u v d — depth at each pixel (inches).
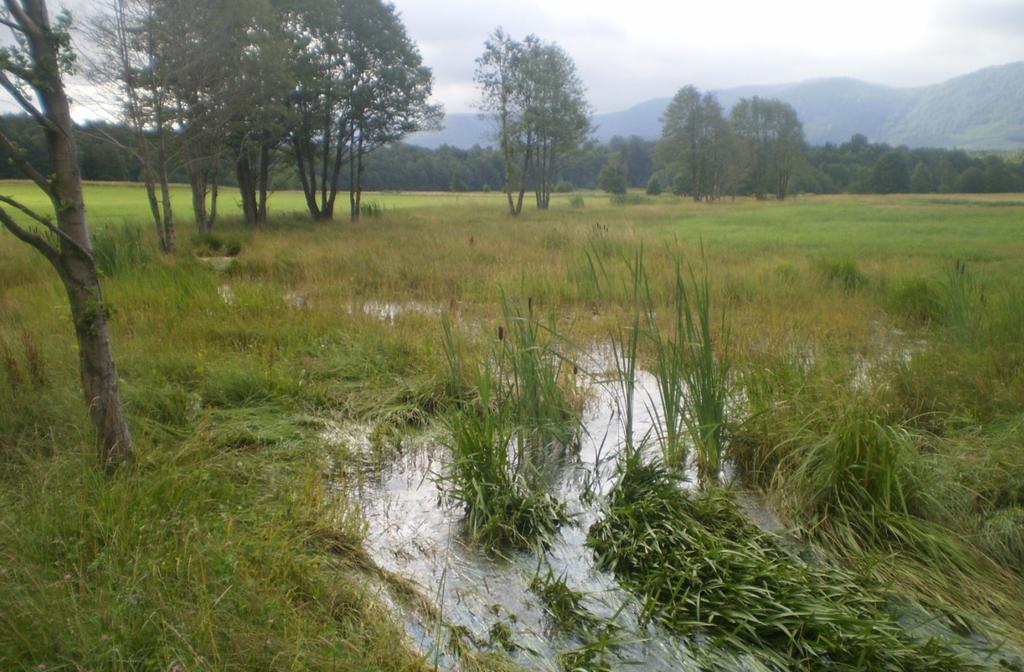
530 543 164.2
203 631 111.2
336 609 131.1
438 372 260.4
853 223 1189.7
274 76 847.1
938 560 155.3
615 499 178.5
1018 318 315.9
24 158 150.3
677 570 147.4
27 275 463.8
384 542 164.1
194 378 253.8
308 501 167.0
